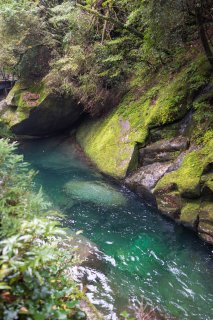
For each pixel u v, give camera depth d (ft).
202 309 13.41
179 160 21.34
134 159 24.43
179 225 19.57
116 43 29.63
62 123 37.55
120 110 29.43
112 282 14.79
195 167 19.06
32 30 33.78
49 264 8.27
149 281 15.07
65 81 32.22
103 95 31.86
